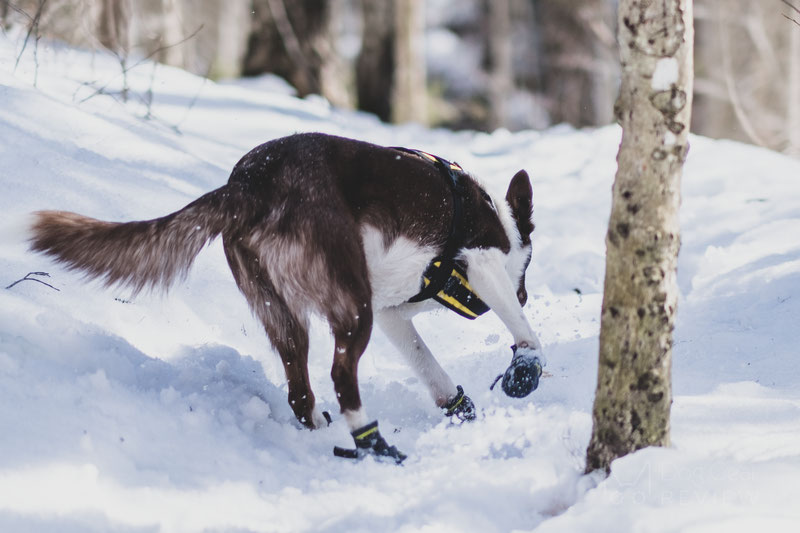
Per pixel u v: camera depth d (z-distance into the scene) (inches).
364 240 271.4
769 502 181.2
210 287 349.4
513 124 1820.9
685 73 194.9
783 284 388.5
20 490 181.0
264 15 1032.2
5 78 444.5
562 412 268.7
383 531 196.2
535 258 495.5
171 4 941.8
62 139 408.5
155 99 622.5
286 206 263.6
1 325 243.4
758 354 323.9
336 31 1103.6
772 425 246.7
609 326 207.5
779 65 1406.3
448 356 375.9
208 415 247.1
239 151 548.4
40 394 217.6
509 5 1870.1
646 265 201.3
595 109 1713.8
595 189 642.2
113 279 269.9
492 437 255.4
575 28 1707.7
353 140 279.7
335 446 264.4
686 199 585.0
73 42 681.6
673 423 251.6
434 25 2014.0
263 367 325.4
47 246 263.6
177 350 297.7
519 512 204.2
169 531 187.6
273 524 200.2
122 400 231.3
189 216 266.7
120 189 382.9
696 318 378.3
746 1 1409.9
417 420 304.0
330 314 263.4
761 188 589.0
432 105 1793.8
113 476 199.5
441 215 283.4
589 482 207.5
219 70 1103.6
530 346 291.3
